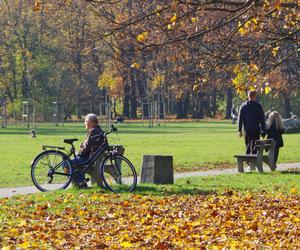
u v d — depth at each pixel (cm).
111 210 1828
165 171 2441
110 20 1559
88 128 2234
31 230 1582
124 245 1380
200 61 1683
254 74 1591
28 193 2188
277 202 1964
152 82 10238
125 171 2888
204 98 11694
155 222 1648
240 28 1561
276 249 1333
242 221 1652
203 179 2592
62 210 1834
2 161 3547
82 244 1406
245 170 3062
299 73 6362
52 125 9600
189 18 1566
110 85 10131
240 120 2898
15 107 11038
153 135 6156
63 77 11456
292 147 4500
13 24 11244
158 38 1593
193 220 1688
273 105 11225
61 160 2223
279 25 1836
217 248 1341
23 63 11212
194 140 5291
